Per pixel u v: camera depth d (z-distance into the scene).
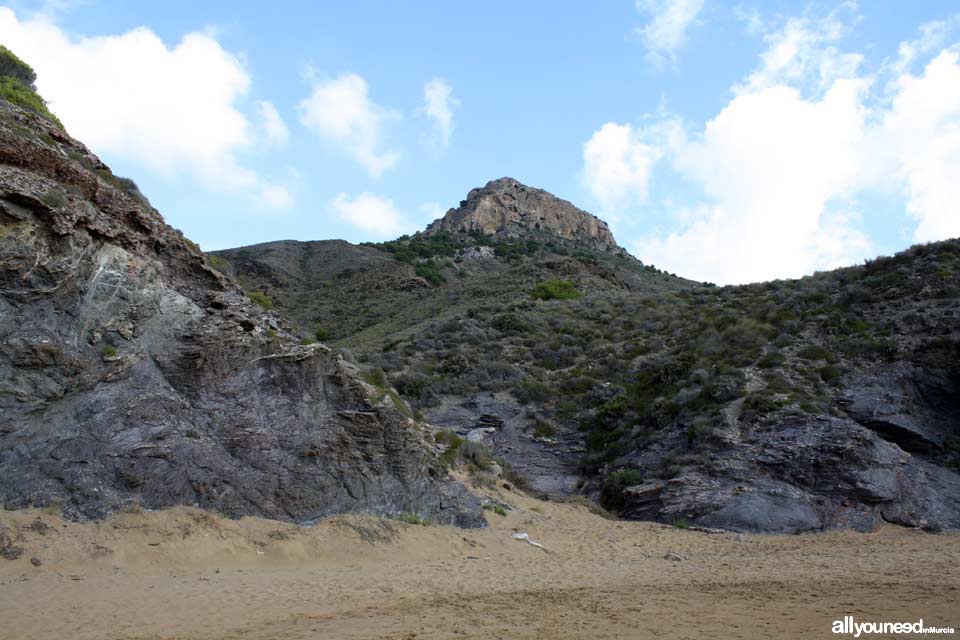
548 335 41.81
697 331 37.88
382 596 13.05
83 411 14.11
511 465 29.08
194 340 16.48
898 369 28.05
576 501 26.30
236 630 10.39
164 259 17.95
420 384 34.06
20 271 13.93
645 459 27.52
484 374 35.69
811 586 14.41
